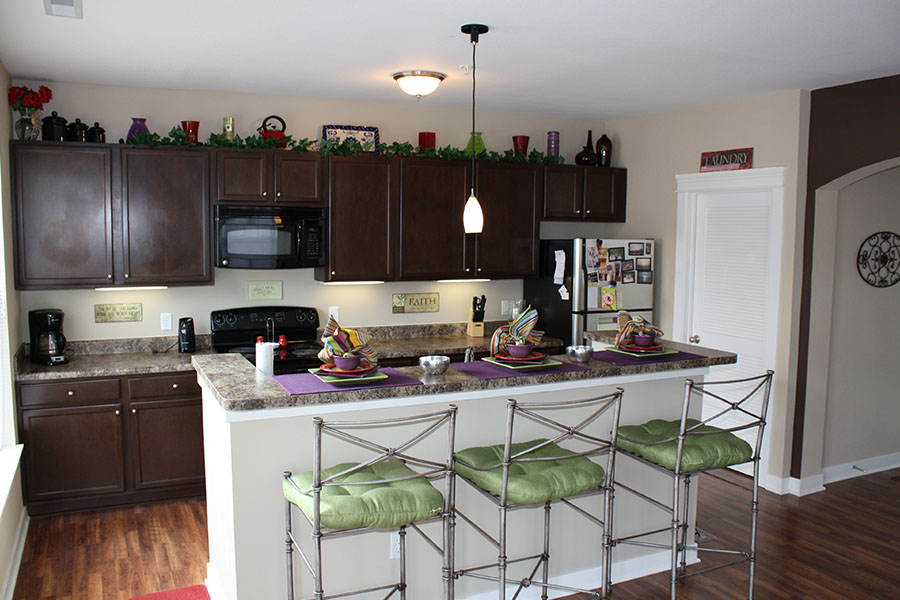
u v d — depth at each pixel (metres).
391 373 2.89
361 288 5.05
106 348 4.41
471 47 3.40
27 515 3.85
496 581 2.80
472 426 2.95
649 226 5.43
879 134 4.03
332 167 4.58
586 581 3.25
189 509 4.08
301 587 2.65
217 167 4.32
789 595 3.19
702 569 3.42
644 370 3.16
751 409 4.75
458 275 5.01
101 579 3.25
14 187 3.93
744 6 2.76
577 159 5.46
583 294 4.99
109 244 4.14
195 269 4.34
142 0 2.72
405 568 2.75
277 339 4.71
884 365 4.96
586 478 2.56
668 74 3.96
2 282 3.48
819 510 4.22
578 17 2.92
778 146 4.48
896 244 4.90
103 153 4.09
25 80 4.16
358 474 2.46
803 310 4.45
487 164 5.04
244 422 2.52
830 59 3.59
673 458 2.83
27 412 3.82
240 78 4.15
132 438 4.05
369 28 3.09
